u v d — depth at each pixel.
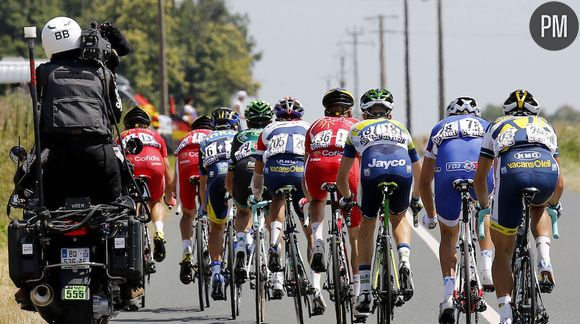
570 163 122.19
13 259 24.69
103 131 25.55
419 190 32.31
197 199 41.59
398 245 30.81
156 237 41.91
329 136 32.69
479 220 30.12
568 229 59.88
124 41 28.42
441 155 32.03
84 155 25.53
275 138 34.59
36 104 24.77
